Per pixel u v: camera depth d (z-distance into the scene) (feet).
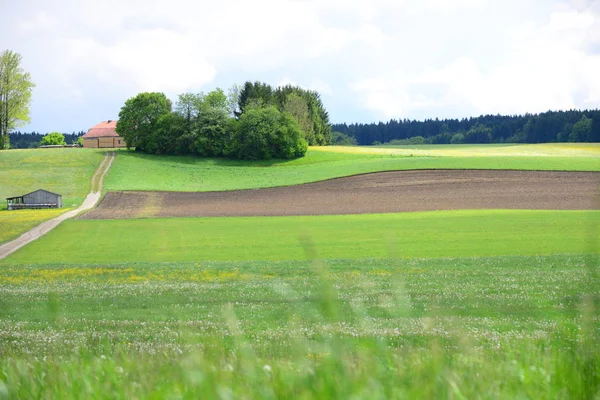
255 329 74.28
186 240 230.48
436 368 15.29
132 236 245.86
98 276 144.77
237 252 196.85
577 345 20.20
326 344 17.72
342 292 104.37
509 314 83.35
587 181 407.44
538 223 247.91
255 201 399.44
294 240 221.66
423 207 346.33
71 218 324.39
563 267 137.69
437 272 134.10
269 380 14.89
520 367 17.20
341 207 361.30
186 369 16.11
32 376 18.20
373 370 15.42
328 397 13.19
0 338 66.59
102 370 19.01
